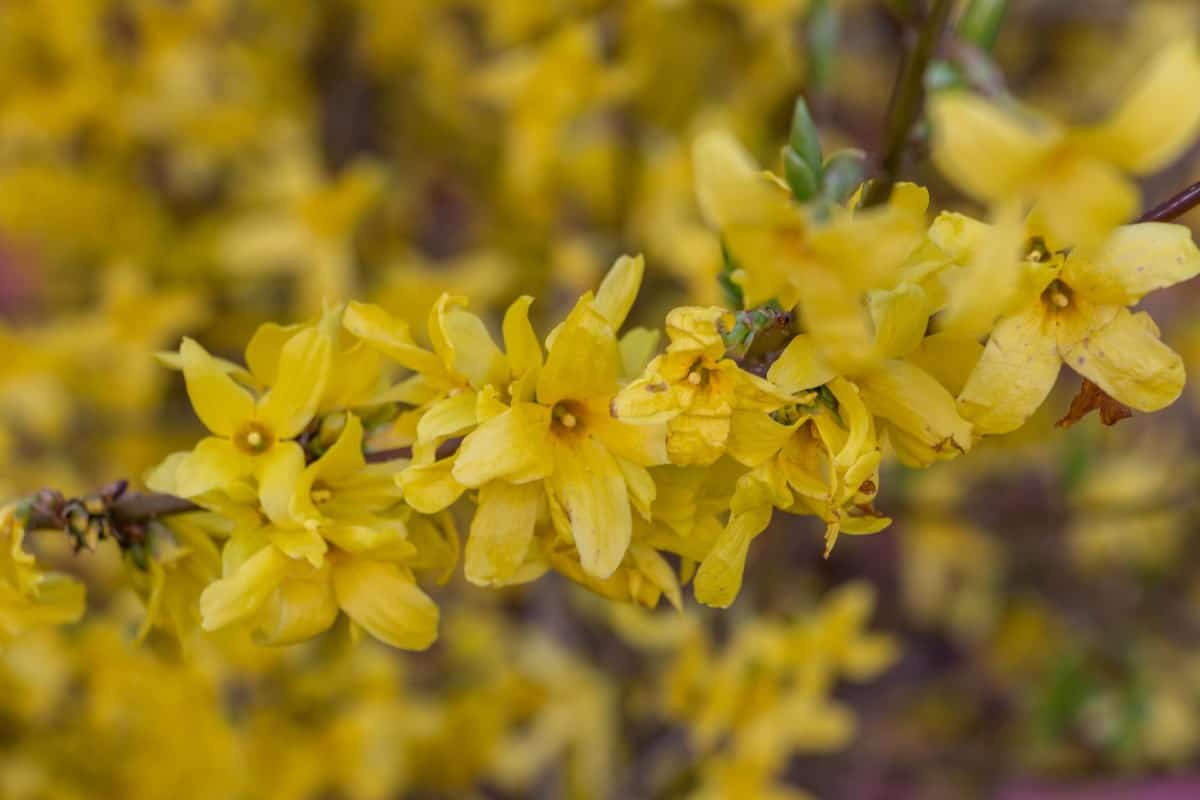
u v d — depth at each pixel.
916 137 0.49
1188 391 1.02
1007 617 1.05
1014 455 0.90
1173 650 1.02
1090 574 1.04
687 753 0.78
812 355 0.43
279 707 0.69
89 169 0.94
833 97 1.04
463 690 0.79
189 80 0.90
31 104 0.86
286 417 0.46
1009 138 0.39
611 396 0.44
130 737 0.71
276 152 0.91
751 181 0.40
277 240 0.81
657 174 0.83
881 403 0.44
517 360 0.44
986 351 0.43
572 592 0.86
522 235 0.93
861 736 1.11
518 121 0.78
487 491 0.44
